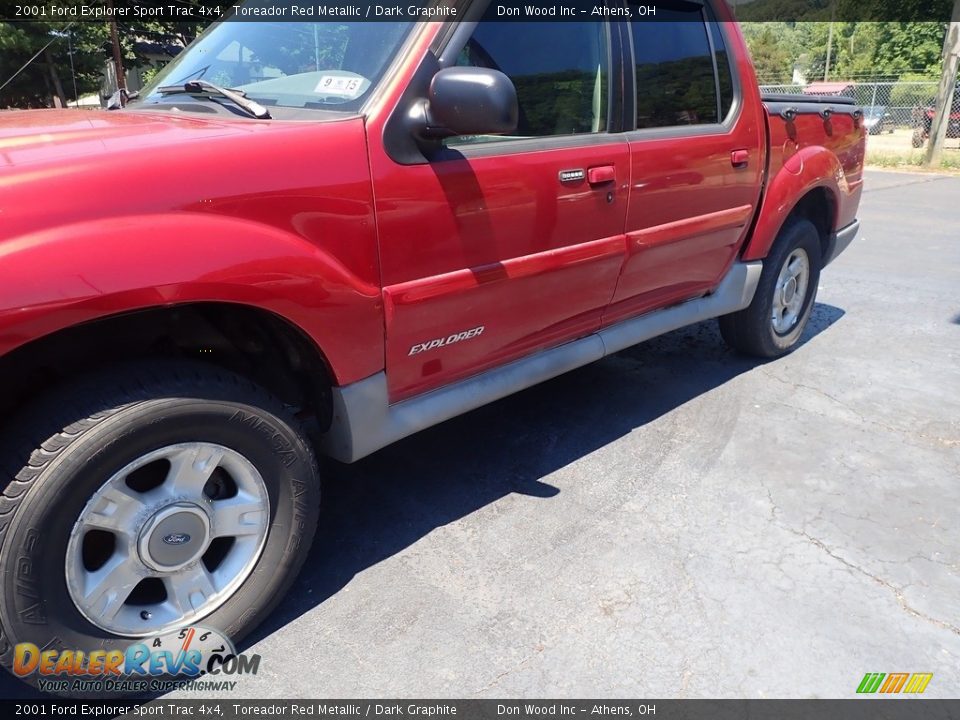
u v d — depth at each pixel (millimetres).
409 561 2557
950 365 4324
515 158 2439
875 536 2693
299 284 1944
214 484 2049
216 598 2051
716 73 3338
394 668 2098
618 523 2766
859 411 3713
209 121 2111
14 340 1529
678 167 3066
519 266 2529
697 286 3562
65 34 13047
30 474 1648
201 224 1767
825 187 4113
